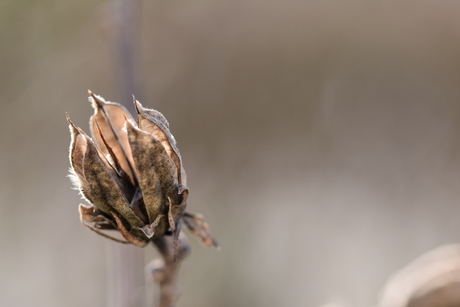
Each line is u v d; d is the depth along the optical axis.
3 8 0.64
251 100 0.84
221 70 0.82
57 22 0.67
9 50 0.66
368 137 0.85
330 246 0.73
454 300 0.28
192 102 0.81
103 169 0.22
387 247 0.73
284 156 0.83
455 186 0.80
